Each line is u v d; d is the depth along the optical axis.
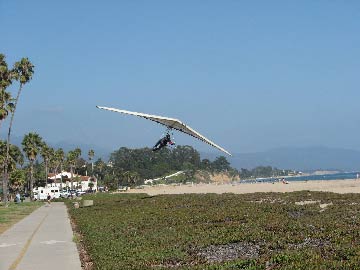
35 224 33.00
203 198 44.41
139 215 31.41
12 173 117.44
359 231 18.17
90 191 145.38
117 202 51.31
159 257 15.51
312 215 25.97
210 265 13.56
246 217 25.91
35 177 153.12
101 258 15.97
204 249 17.00
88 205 50.72
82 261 16.55
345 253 13.68
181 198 46.59
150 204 41.53
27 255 18.41
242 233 19.66
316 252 14.24
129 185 182.50
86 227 26.77
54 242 22.11
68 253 18.48
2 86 70.88
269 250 15.83
